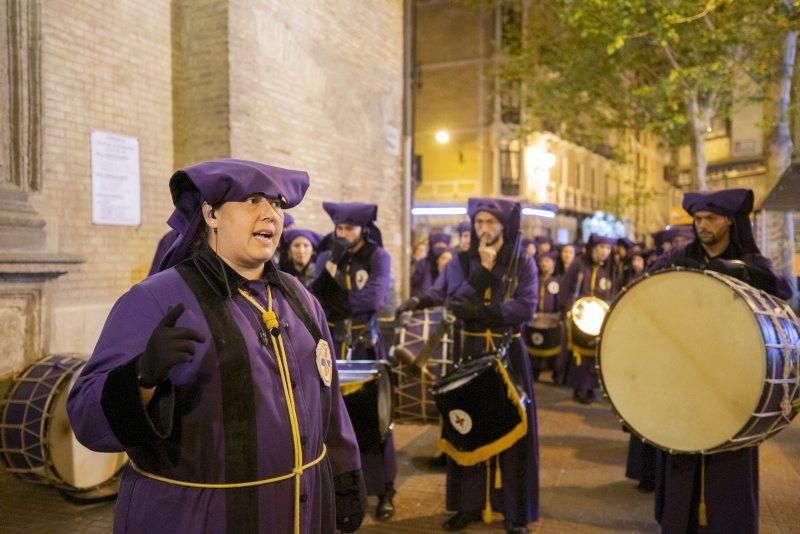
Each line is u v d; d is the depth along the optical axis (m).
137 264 6.93
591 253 8.84
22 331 5.32
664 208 51.47
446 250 10.54
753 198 3.82
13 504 4.84
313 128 9.17
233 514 1.81
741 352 3.17
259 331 1.94
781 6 11.42
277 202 2.01
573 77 16.66
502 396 4.07
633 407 3.55
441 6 31.77
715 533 3.56
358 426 4.11
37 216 5.58
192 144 7.55
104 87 6.56
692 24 12.57
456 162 31.88
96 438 1.73
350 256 4.80
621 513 4.75
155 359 1.61
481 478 4.34
